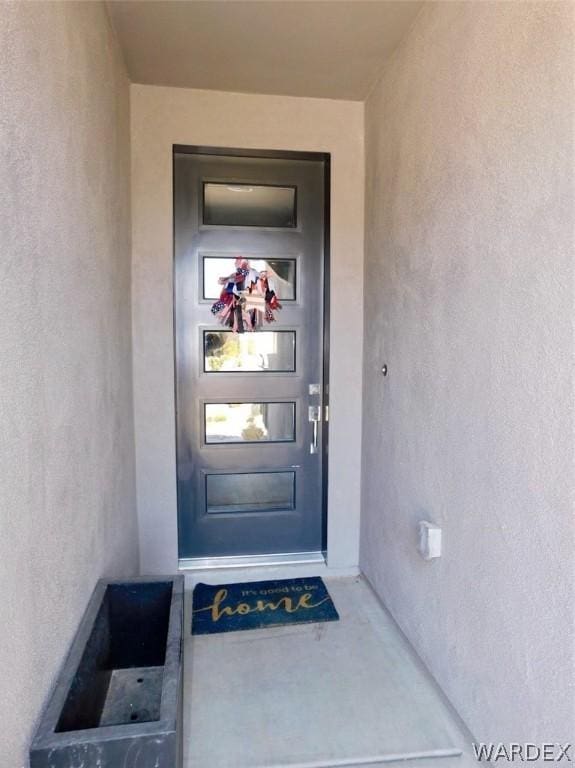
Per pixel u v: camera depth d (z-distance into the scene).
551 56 1.14
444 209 1.68
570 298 1.09
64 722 1.08
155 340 2.49
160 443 2.54
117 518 1.96
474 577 1.51
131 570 2.30
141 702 1.49
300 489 2.82
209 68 2.26
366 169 2.57
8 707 0.88
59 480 1.19
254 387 2.74
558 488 1.14
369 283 2.54
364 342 2.64
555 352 1.14
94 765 0.98
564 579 1.12
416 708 1.73
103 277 1.74
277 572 2.71
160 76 2.33
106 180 1.81
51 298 1.15
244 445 2.76
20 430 0.95
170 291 2.49
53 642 1.13
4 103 0.89
